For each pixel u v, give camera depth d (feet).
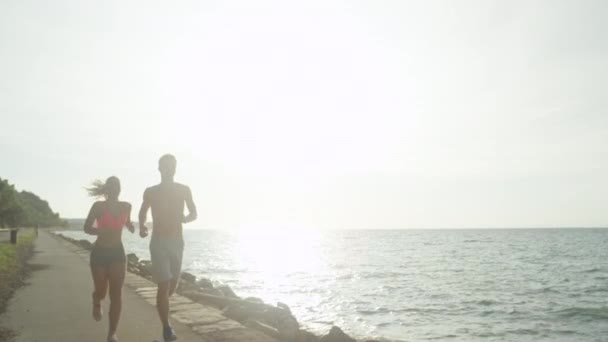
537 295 91.50
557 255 235.81
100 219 18.74
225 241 558.97
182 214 19.35
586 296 90.63
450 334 56.18
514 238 533.55
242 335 21.61
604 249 294.66
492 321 64.95
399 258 216.54
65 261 68.80
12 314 26.78
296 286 104.01
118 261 18.78
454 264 177.06
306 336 31.65
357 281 115.96
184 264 176.55
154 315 26.66
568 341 54.34
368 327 59.06
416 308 74.43
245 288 99.45
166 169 19.27
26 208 369.09
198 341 20.51
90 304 30.55
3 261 52.11
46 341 20.27
